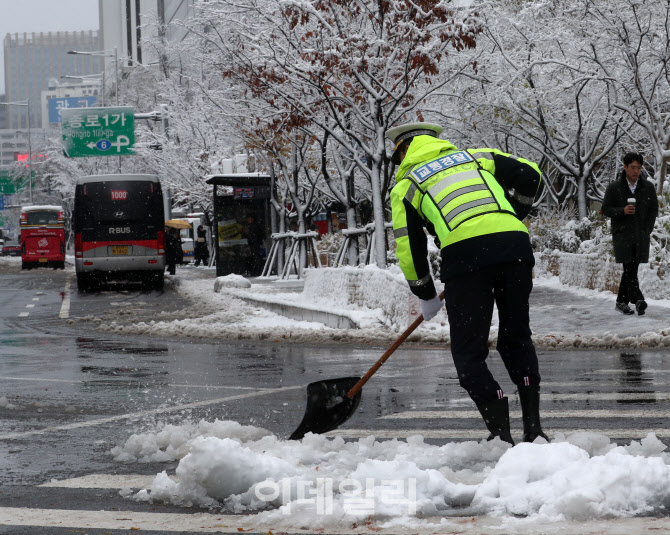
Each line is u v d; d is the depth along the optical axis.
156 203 41.44
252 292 33.41
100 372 14.02
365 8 27.47
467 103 33.53
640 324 17.09
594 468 5.27
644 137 37.38
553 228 33.91
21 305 32.84
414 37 26.02
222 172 51.88
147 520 5.37
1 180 122.19
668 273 21.09
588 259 25.55
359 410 9.48
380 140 27.50
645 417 8.55
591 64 31.61
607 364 13.02
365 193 47.62
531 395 7.11
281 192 45.31
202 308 28.98
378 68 27.64
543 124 33.94
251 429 7.87
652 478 5.27
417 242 7.35
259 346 17.86
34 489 6.35
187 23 30.20
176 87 56.38
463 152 7.47
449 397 10.34
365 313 20.27
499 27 31.91
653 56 29.70
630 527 4.82
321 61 26.73
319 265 39.97
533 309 20.75
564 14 30.84
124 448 7.59
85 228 41.00
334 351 16.48
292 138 36.72
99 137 62.53
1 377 13.72
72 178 91.69
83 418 9.54
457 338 7.11
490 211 7.08
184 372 13.78
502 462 5.71
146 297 35.75
